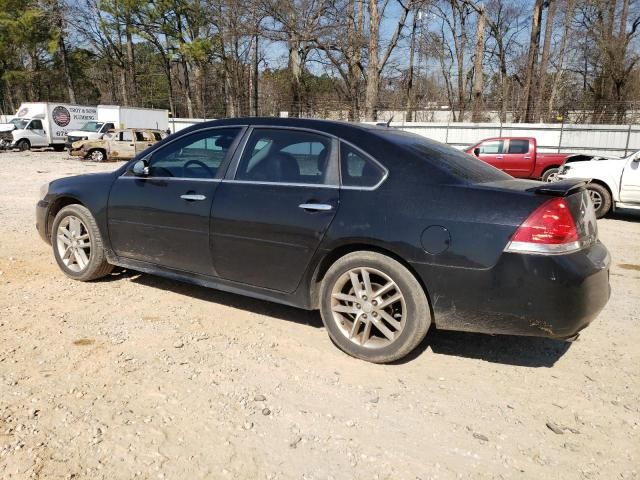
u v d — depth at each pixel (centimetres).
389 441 261
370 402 296
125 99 4972
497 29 4309
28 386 295
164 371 321
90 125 2912
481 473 240
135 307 424
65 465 233
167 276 426
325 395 302
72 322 388
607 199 1003
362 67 3247
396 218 319
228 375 320
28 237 666
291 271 360
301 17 2995
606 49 3681
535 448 259
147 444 251
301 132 370
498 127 2553
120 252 449
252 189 373
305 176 359
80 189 467
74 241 477
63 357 332
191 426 266
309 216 346
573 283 289
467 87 4838
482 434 270
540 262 288
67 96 5912
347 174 345
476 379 327
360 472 238
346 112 2994
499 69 4522
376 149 343
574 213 304
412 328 321
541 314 292
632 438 269
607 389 318
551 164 1636
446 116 3631
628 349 376
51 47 4431
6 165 1986
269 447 253
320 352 355
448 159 354
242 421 273
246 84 4388
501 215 298
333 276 345
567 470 244
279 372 326
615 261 655
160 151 432
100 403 282
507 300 296
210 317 410
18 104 6072
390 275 324
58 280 485
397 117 3209
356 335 346
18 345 346
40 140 2934
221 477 231
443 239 306
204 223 389
